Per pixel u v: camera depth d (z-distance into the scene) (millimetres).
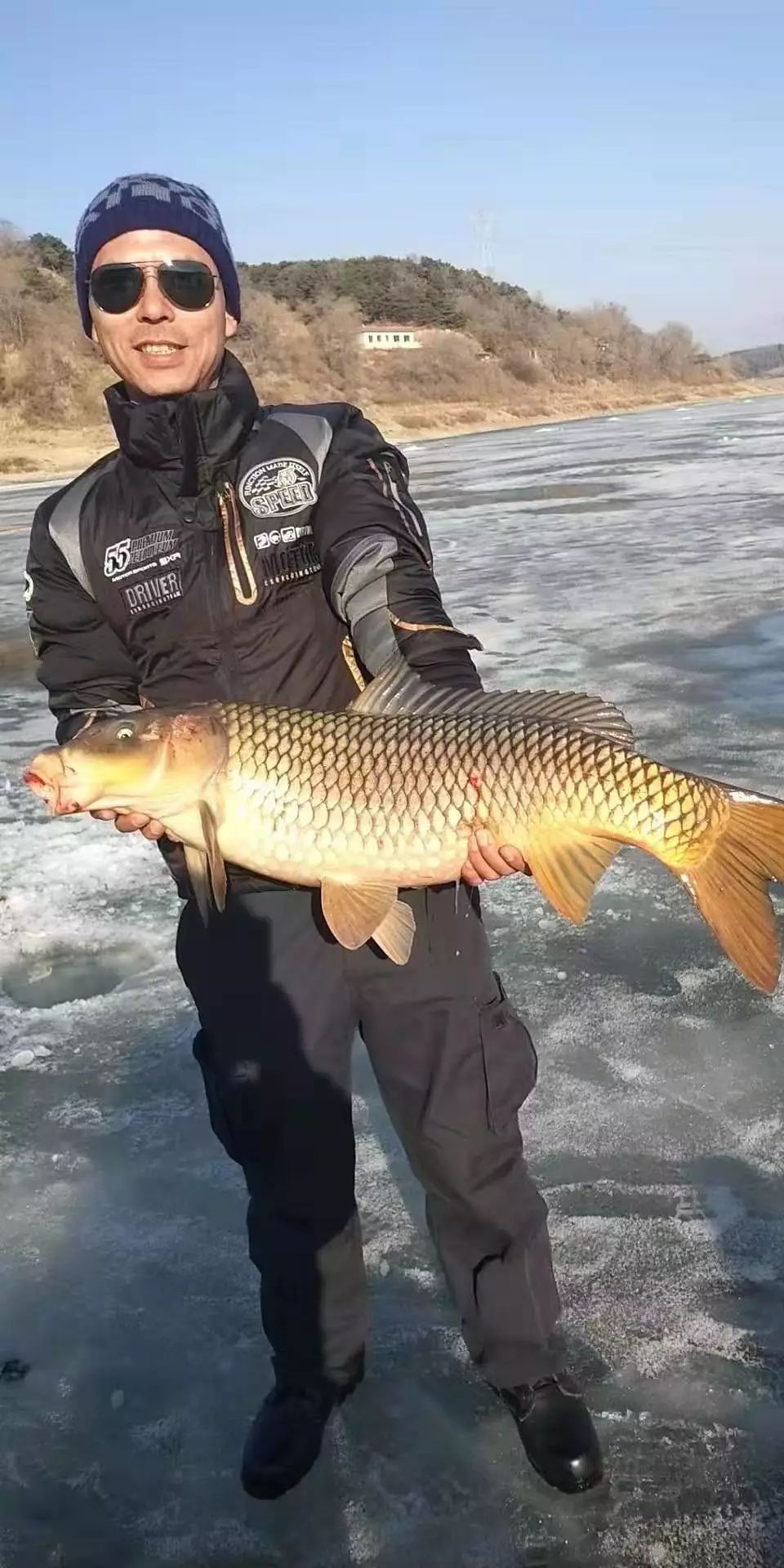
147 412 2297
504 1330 2387
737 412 56594
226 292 2465
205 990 2422
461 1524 2336
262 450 2365
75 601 2508
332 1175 2408
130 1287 2982
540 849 2348
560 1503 2355
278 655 2395
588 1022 3975
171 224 2354
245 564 2348
